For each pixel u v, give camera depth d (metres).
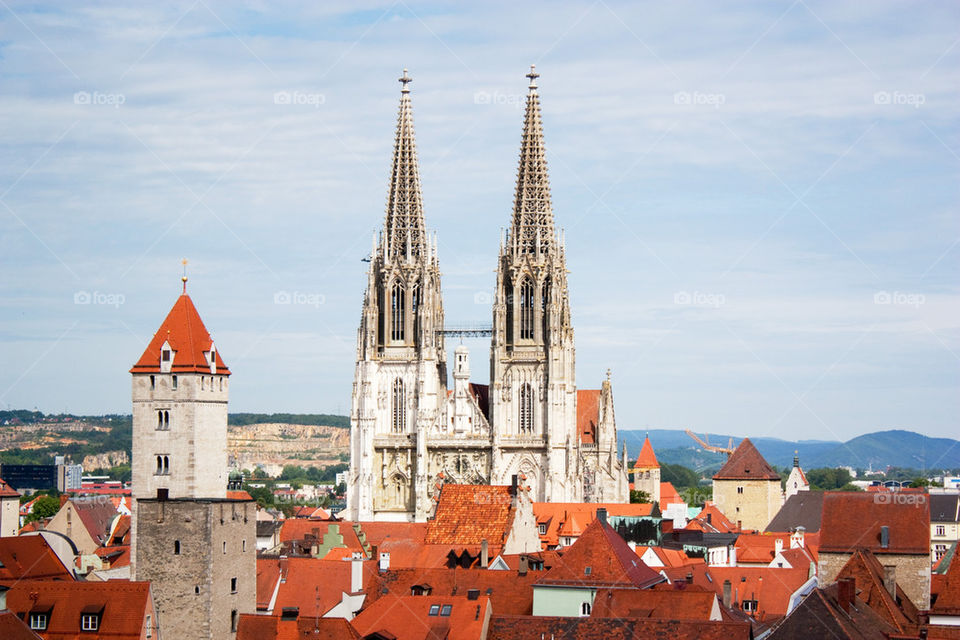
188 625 187.75
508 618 172.25
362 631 176.12
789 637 147.12
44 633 175.38
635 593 173.75
